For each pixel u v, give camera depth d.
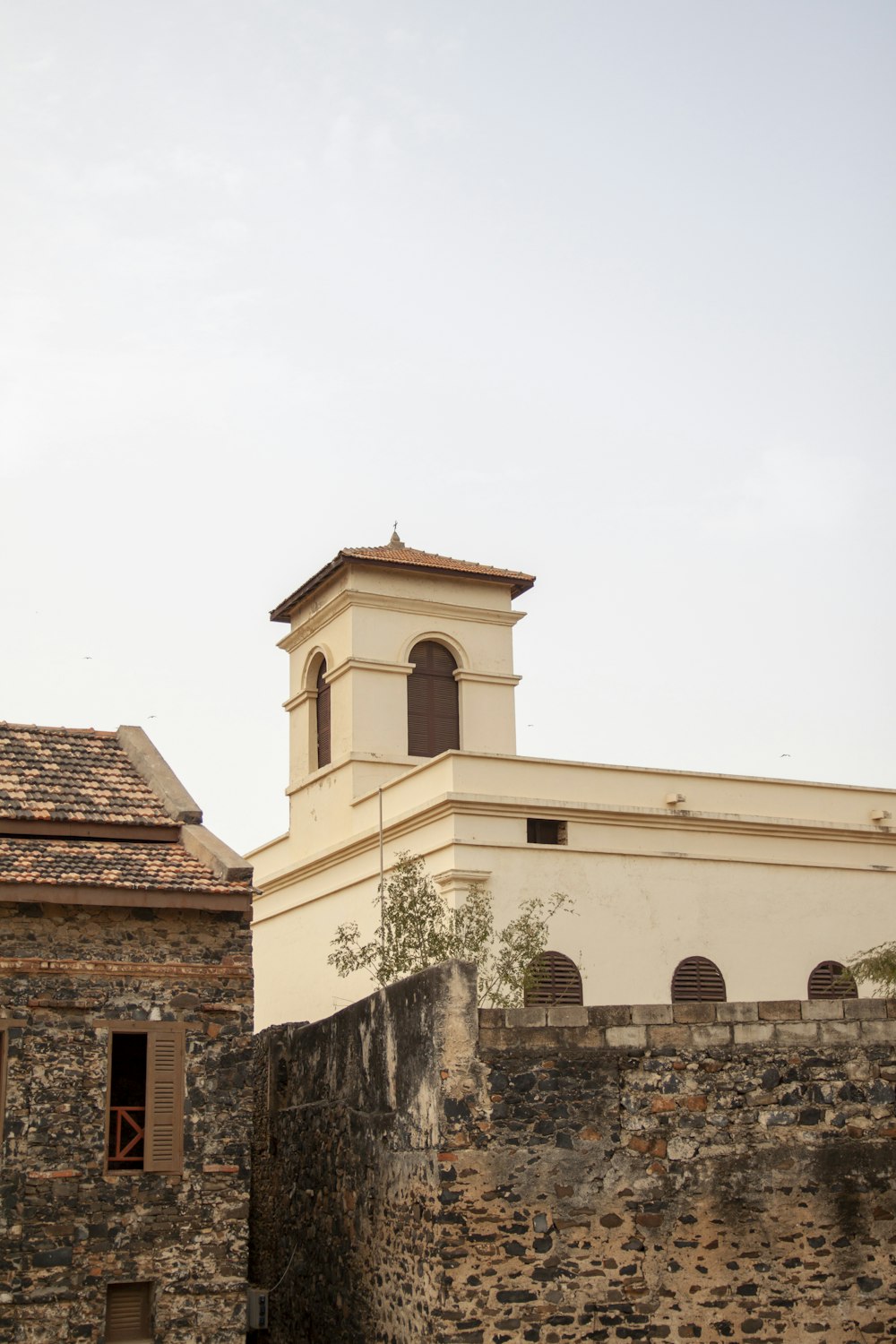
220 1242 18.27
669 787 29.52
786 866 29.94
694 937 28.53
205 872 19.62
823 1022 17.28
